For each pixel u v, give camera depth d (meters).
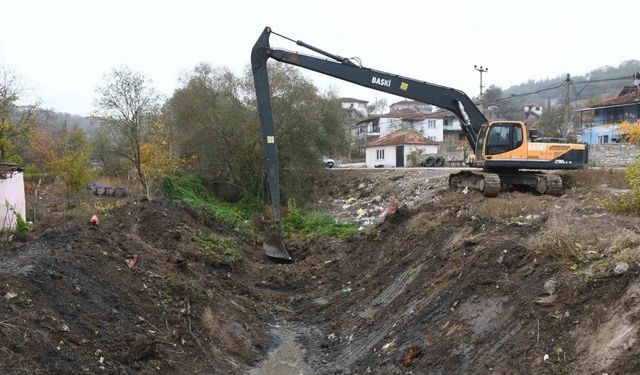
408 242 14.56
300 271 16.53
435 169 31.08
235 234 20.59
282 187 30.45
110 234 12.51
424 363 8.39
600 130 46.00
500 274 8.98
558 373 6.26
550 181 15.97
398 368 8.73
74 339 7.52
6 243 11.19
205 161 31.41
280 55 17.08
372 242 16.92
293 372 10.05
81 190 23.58
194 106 30.91
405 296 11.33
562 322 6.86
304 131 31.22
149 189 27.00
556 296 7.31
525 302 7.71
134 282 10.49
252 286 15.20
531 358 6.72
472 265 9.75
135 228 15.95
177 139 31.80
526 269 8.53
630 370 5.53
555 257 8.21
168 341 9.14
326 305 13.67
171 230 16.06
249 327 11.87
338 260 16.94
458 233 12.48
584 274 7.30
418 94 17.50
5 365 6.13
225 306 12.12
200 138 31.22
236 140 30.52
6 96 29.95
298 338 11.86
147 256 12.27
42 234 11.66
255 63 17.14
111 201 25.30
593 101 64.25
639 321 5.91
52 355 6.87
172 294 11.02
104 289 9.50
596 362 5.97
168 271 12.03
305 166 31.97
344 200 29.97
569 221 9.84
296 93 31.05
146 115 27.98
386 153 52.88
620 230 8.84
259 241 20.84
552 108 67.56
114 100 26.94
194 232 17.09
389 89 17.39
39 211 19.95
